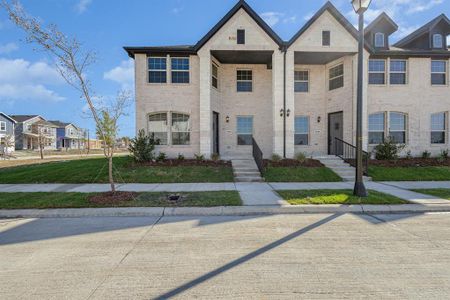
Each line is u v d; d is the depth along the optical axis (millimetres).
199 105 14555
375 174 11414
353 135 14359
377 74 15023
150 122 14836
